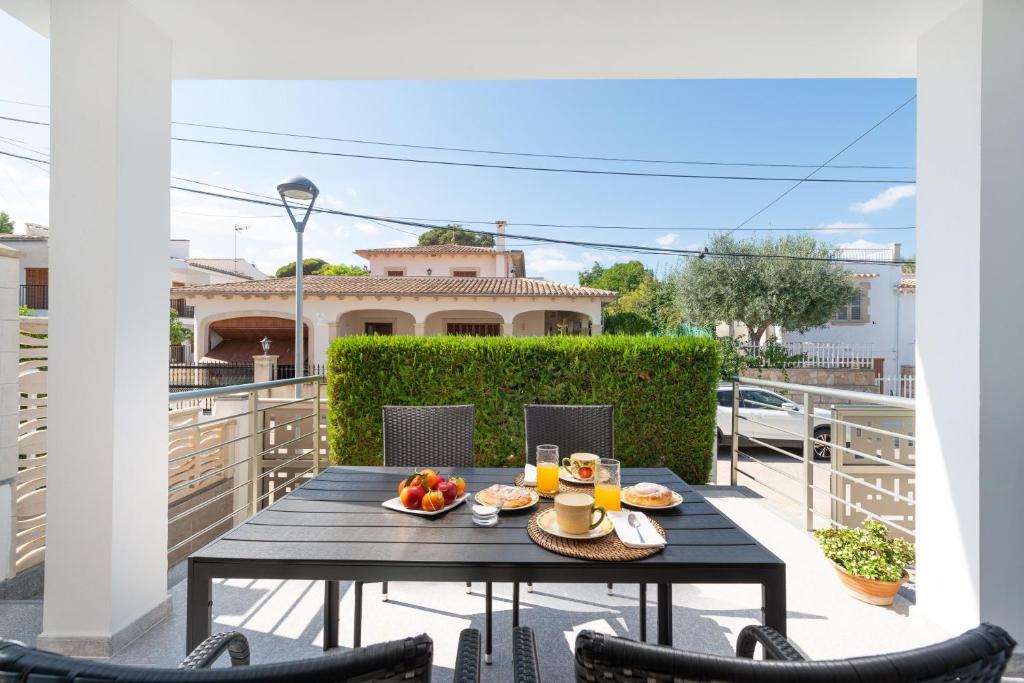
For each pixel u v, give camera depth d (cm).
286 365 1580
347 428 455
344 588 260
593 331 1329
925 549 227
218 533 518
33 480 317
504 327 1328
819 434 762
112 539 207
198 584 134
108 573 207
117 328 208
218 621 229
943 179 219
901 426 340
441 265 1817
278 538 147
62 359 207
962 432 209
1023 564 199
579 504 147
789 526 358
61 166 207
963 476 208
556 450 192
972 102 205
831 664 60
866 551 256
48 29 231
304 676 58
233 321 1691
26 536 311
